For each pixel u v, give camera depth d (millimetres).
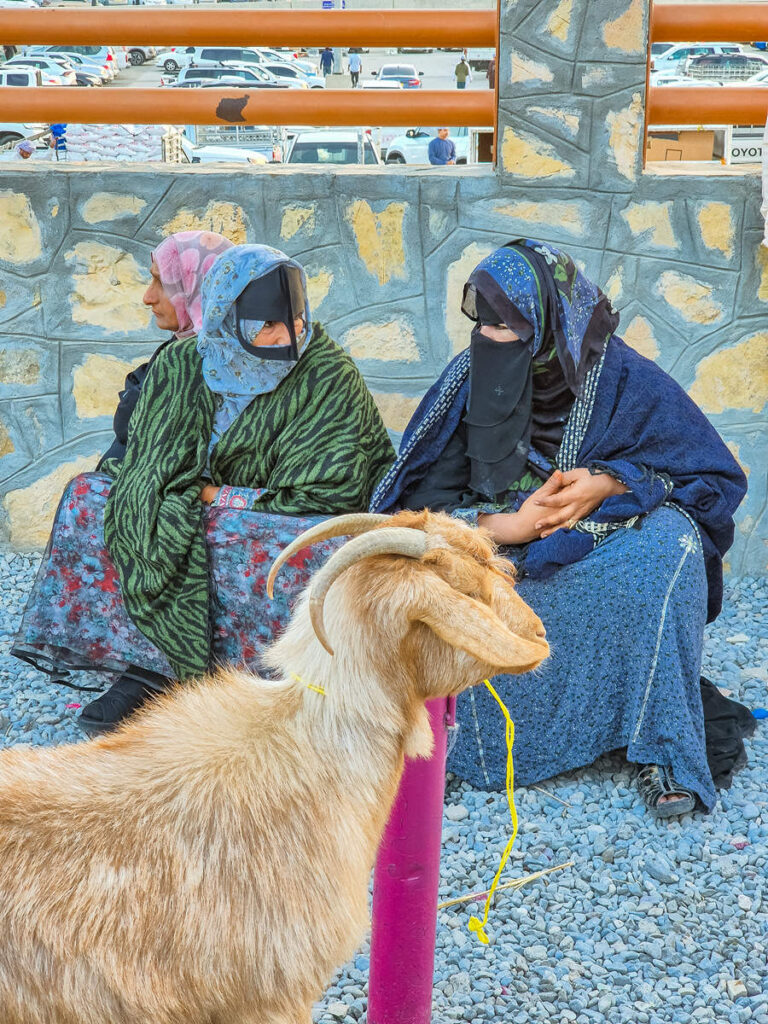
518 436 3695
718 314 4926
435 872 2543
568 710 3635
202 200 5020
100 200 5055
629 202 4820
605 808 3629
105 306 5203
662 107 4879
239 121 4973
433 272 5004
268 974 2088
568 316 3607
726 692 4273
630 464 3664
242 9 4855
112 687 4039
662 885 3268
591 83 4684
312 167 5082
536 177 4832
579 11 4605
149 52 33531
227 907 2051
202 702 2289
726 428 5062
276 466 3912
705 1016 2793
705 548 3783
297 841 2117
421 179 4891
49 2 30453
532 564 3572
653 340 4977
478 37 4824
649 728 3570
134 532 3785
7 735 4035
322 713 2164
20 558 5473
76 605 4023
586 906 3186
